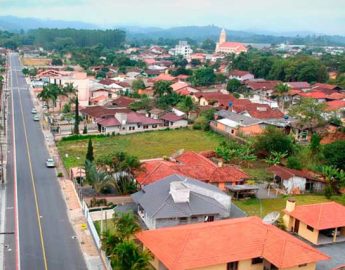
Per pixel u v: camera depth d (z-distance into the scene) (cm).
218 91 19775
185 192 6644
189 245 5188
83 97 17350
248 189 8156
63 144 11725
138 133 13225
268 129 10894
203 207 6669
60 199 7850
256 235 5506
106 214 6994
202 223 5969
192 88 19862
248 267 5269
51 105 16588
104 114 13850
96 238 6175
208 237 5353
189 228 5541
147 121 13612
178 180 7156
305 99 14038
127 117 13362
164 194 6800
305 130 12744
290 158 9719
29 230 6581
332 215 6469
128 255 4869
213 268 5059
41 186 8469
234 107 15325
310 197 8488
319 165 9581
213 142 12331
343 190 8744
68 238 6375
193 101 16700
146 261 4891
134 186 8025
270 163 9919
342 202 8194
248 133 12550
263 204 7919
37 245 6131
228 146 10706
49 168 9612
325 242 6356
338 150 9412
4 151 10731
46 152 10875
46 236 6412
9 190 8200
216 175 8381
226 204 7131
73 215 7188
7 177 8912
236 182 8500
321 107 12900
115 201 7656
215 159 10331
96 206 7469
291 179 8712
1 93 17762
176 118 14038
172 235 5428
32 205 7531
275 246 5312
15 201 7675
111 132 12900
